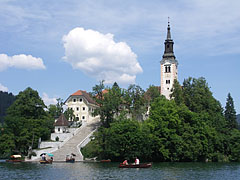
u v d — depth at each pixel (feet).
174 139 290.56
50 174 187.01
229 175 190.19
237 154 325.42
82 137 341.00
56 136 354.13
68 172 197.06
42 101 361.71
